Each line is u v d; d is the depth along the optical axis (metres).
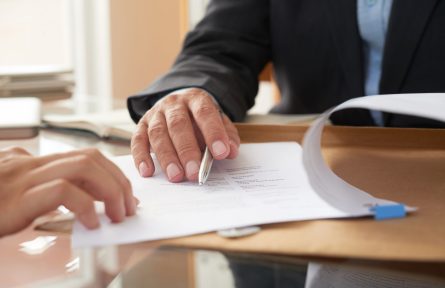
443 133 0.58
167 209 0.43
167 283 0.32
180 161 0.52
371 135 0.60
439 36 0.85
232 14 1.03
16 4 1.93
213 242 0.36
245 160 0.57
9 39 1.94
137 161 0.56
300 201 0.44
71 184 0.41
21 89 1.15
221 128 0.55
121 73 1.96
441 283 0.31
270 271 0.32
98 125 0.75
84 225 0.40
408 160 0.55
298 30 1.02
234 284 0.31
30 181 0.42
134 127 0.73
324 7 0.98
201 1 1.89
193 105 0.60
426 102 0.42
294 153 0.59
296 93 1.04
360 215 0.40
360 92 0.93
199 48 0.96
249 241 0.36
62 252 0.37
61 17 2.00
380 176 0.50
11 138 0.77
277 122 0.78
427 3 0.85
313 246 0.34
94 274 0.34
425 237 0.35
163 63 2.00
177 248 0.36
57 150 0.67
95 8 1.98
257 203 0.44
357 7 0.93
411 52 0.86
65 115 0.91
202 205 0.44
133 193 0.48
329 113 0.48
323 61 1.00
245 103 0.83
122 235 0.38
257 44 1.03
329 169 0.49
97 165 0.43
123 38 1.95
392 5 0.87
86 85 2.00
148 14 1.96
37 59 1.99
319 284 0.31
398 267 0.32
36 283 0.33
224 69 0.85
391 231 0.37
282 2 1.04
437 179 0.49
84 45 1.99
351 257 0.33
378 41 0.92
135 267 0.34
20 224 0.40
